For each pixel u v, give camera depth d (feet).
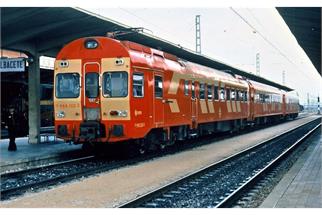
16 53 70.64
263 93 121.49
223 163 47.78
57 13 48.75
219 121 81.25
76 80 49.11
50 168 43.50
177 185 34.81
